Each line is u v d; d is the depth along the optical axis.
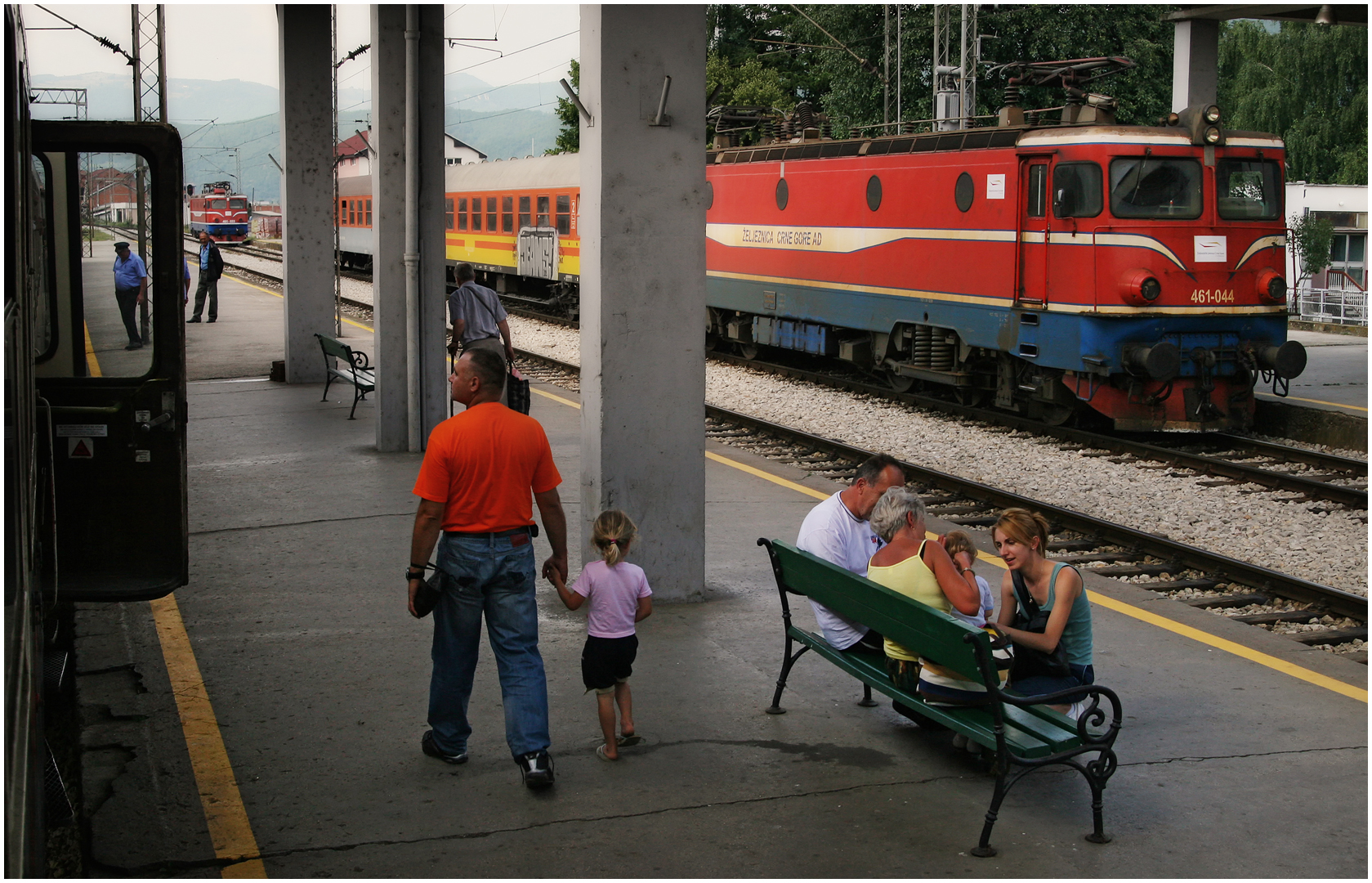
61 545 5.62
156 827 4.42
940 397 17.00
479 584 4.79
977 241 14.61
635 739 5.22
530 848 4.29
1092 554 9.12
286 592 7.31
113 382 5.59
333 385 16.30
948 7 29.23
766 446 13.24
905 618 4.75
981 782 4.88
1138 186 13.04
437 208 11.36
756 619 6.96
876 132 35.53
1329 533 9.68
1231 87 45.62
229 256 55.97
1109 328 13.06
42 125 5.35
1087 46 32.66
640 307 6.89
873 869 4.15
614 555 4.94
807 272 18.47
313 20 15.47
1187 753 5.14
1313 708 5.66
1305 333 25.02
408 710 5.56
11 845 2.51
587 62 6.78
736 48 48.47
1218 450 13.31
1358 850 4.31
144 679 5.91
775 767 5.00
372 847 4.29
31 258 4.68
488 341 11.12
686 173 6.88
